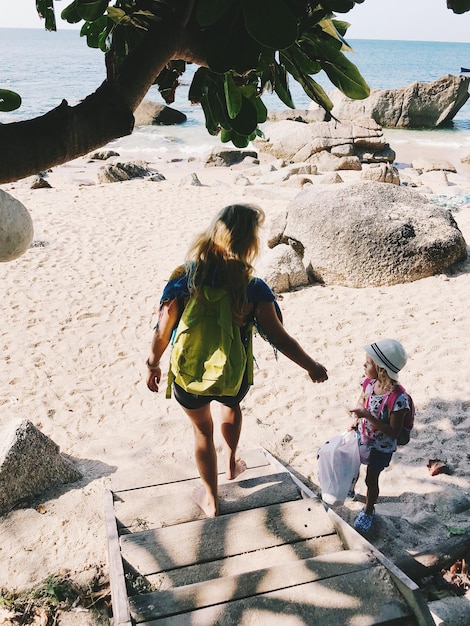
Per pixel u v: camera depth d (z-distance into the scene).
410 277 7.82
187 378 2.76
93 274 8.91
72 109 1.53
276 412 5.25
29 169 1.49
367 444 3.55
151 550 2.93
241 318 2.78
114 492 3.62
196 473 4.09
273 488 3.46
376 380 3.46
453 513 3.88
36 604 3.26
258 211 2.71
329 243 8.04
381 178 15.77
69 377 6.03
